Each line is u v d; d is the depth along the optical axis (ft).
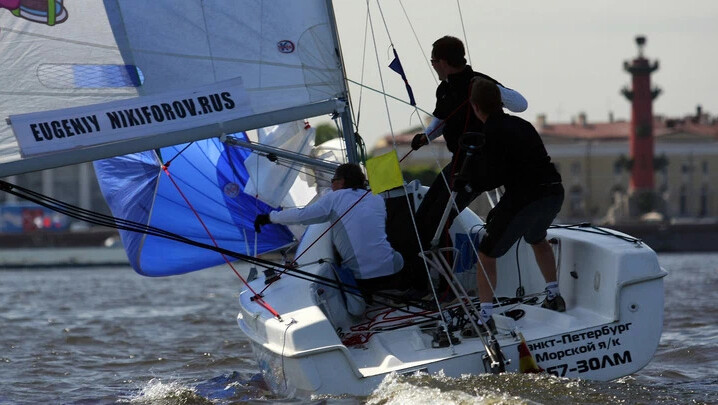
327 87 75.41
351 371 62.28
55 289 261.44
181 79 72.18
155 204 93.04
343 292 75.46
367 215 74.23
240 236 93.81
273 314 69.10
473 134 67.05
